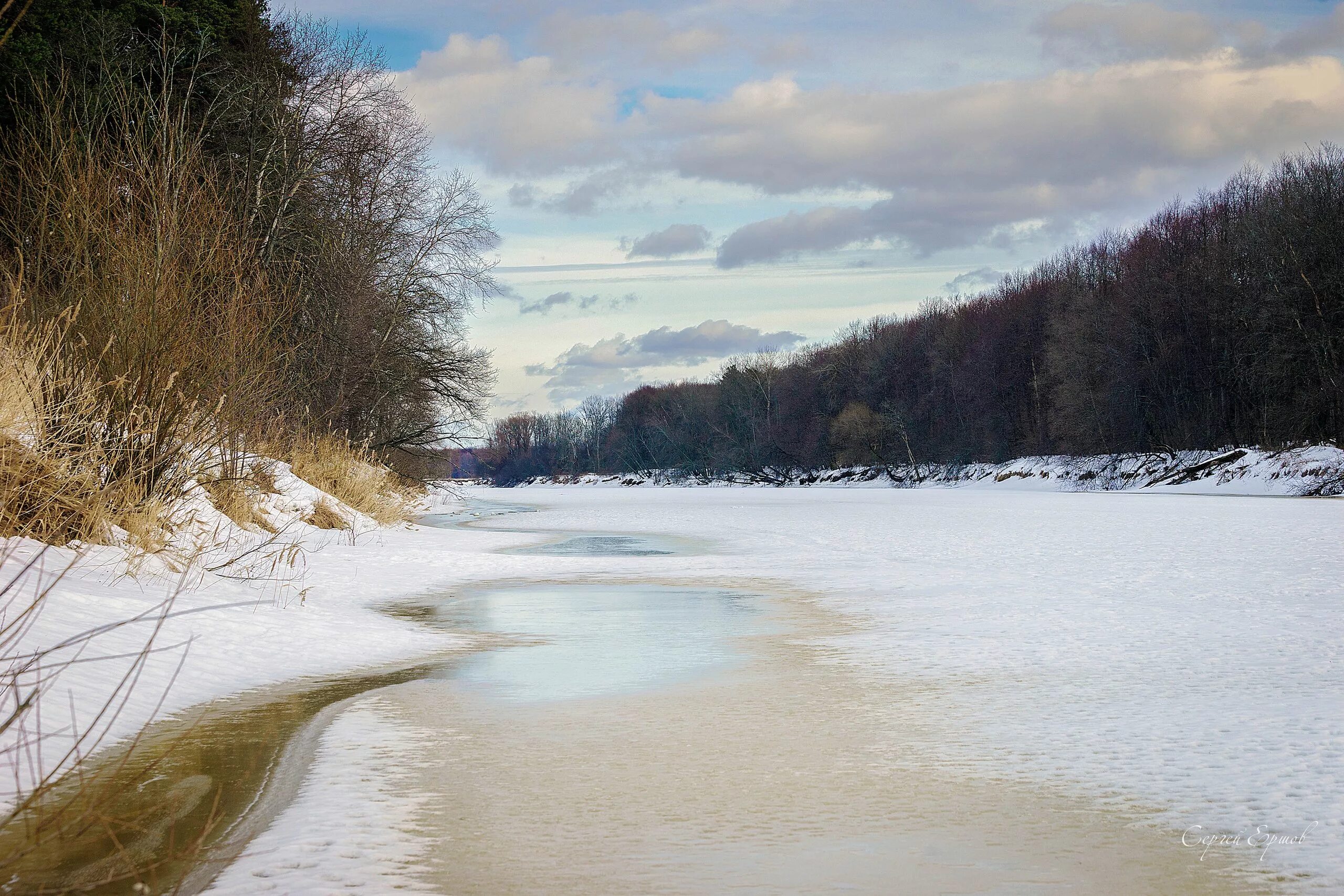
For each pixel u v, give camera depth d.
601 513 44.31
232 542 15.98
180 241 13.80
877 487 95.75
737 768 6.25
